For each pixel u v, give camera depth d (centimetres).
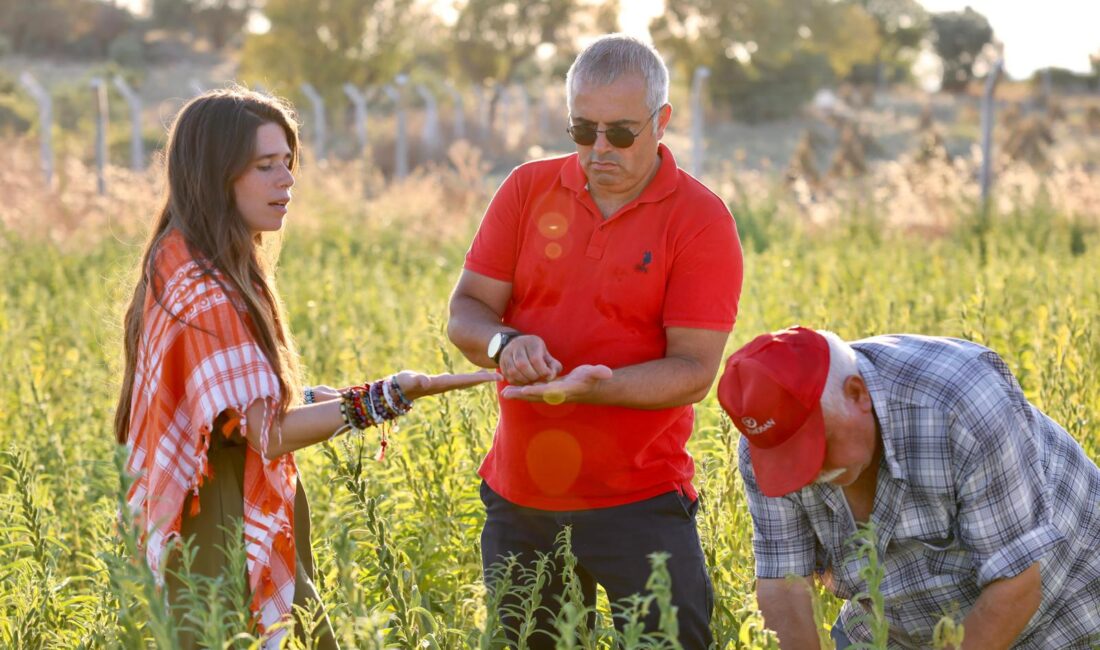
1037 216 1647
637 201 377
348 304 1105
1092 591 348
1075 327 653
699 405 638
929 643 361
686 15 5638
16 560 450
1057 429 351
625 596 386
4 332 950
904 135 4688
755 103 5241
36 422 627
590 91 363
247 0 9469
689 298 375
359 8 5247
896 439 320
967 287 1060
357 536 434
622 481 379
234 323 329
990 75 1884
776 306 961
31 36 8206
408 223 1884
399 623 361
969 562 336
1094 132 4606
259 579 340
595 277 380
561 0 6362
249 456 343
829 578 369
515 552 398
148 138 4216
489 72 6444
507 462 396
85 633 402
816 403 308
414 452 522
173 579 336
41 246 1602
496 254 401
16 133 4228
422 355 777
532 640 407
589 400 364
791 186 2328
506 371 366
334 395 387
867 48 6259
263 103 349
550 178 392
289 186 350
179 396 333
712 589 395
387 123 3975
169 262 336
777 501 347
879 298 911
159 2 9562
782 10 5594
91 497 518
